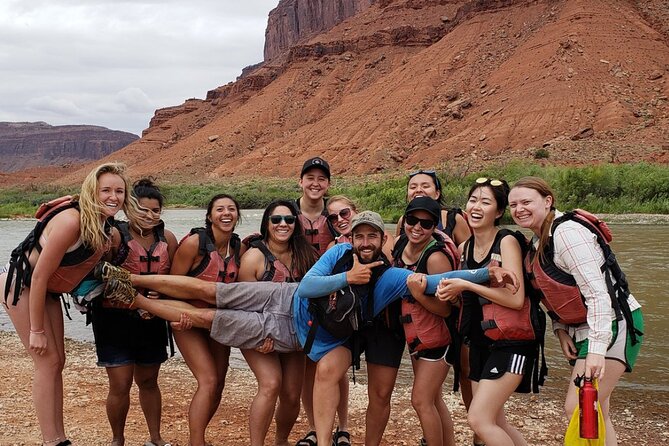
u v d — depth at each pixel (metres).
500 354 4.32
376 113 125.06
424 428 4.79
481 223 4.51
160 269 4.96
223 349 5.35
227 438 5.88
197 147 156.88
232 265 5.06
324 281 4.52
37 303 4.53
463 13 155.25
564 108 94.69
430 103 121.50
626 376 8.38
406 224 4.73
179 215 59.25
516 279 4.12
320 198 5.79
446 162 86.44
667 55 108.94
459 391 7.75
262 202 77.62
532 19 134.00
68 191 103.56
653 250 22.92
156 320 5.22
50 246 4.45
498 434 4.26
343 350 4.75
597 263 4.08
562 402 7.36
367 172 103.88
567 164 71.25
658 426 6.56
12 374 8.24
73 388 7.56
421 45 162.88
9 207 75.88
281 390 5.26
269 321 4.88
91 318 5.05
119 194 4.66
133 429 5.94
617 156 71.56
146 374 5.28
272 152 129.75
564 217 4.21
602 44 110.62
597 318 4.00
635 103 93.19
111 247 4.88
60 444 4.84
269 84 178.62
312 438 5.55
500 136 93.94
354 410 6.91
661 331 10.79
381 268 4.66
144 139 192.25
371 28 180.38
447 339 4.69
